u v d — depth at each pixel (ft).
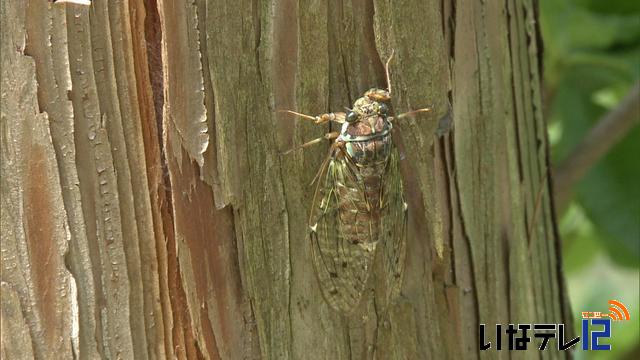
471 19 1.67
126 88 1.58
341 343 1.66
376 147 1.66
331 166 1.65
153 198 1.59
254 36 1.59
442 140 1.67
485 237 1.70
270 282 1.63
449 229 1.69
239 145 1.60
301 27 1.61
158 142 1.59
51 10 1.56
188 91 1.58
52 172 1.58
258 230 1.62
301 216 1.64
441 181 1.68
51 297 1.59
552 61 2.00
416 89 1.66
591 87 2.03
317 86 1.62
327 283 1.65
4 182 1.58
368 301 1.67
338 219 1.66
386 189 1.67
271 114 1.61
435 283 1.69
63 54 1.57
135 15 1.57
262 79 1.60
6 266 1.59
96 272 1.59
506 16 1.70
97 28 1.57
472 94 1.68
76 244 1.59
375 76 1.65
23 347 1.60
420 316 1.69
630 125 1.93
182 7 1.57
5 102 1.57
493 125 1.70
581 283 2.54
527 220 1.74
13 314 1.59
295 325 1.64
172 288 1.60
